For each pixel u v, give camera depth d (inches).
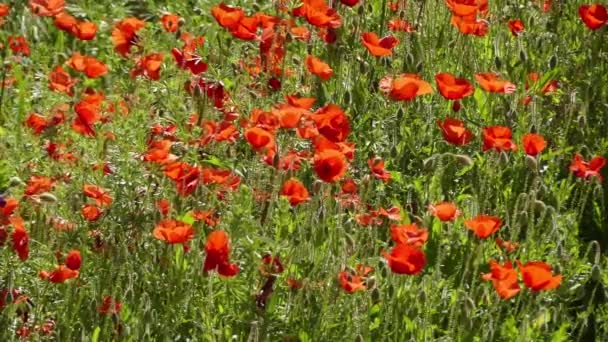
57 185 240.7
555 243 250.8
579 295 233.8
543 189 259.4
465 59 318.0
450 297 230.8
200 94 266.7
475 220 212.7
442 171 258.2
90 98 257.4
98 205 236.2
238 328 218.2
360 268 215.8
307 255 227.6
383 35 333.1
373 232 241.6
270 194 239.1
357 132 287.4
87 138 266.7
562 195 267.7
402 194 268.8
